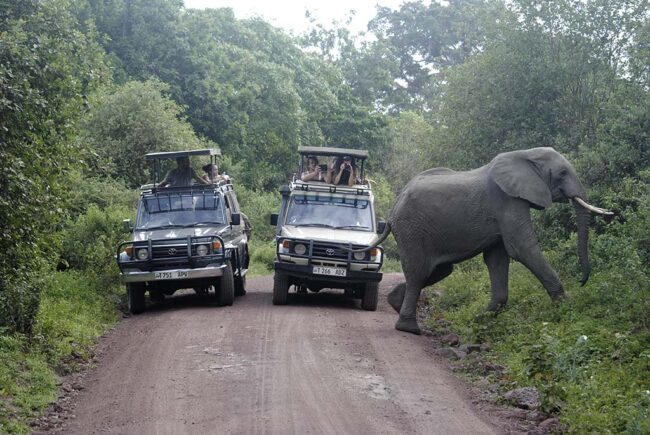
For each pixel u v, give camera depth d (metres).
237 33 41.38
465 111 21.66
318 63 45.62
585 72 19.48
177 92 34.69
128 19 35.19
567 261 14.47
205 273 14.74
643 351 9.67
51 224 12.45
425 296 16.70
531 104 20.33
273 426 7.83
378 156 44.12
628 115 15.55
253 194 34.00
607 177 15.66
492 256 13.38
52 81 12.08
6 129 10.32
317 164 18.02
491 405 8.94
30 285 11.45
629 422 7.59
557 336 10.62
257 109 38.03
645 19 18.95
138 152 26.97
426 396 9.05
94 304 14.67
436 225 13.11
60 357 11.05
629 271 11.71
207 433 7.73
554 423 8.06
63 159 12.52
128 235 17.33
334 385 9.29
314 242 14.63
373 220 15.91
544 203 12.69
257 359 10.48
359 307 15.57
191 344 11.52
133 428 8.04
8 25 12.01
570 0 19.81
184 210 16.09
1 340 10.38
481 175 13.28
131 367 10.57
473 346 11.63
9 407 8.72
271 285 19.66
